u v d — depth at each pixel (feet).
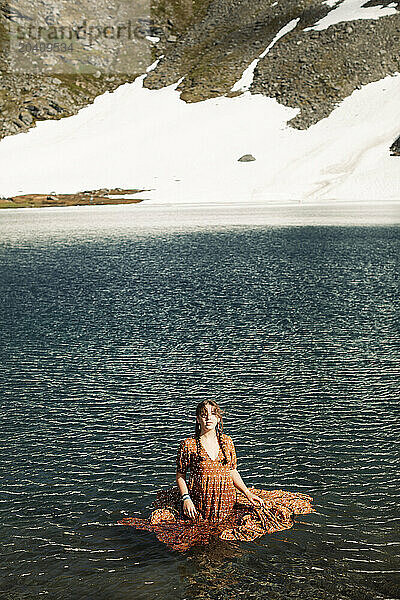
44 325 62.34
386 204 268.82
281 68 455.22
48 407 38.81
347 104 411.34
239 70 473.26
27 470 29.68
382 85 421.59
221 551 22.21
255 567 21.18
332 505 25.71
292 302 72.13
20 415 37.45
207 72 480.64
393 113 390.21
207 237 157.07
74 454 31.50
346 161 349.41
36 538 23.39
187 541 22.85
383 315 64.34
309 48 460.96
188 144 393.50
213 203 296.92
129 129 419.33
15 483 28.27
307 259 111.45
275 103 427.74
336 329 58.85
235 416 36.88
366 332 57.52
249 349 52.42
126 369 47.03
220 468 24.14
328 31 470.80
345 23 470.39
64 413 37.70
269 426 35.17
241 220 207.41
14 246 143.23
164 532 23.54
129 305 72.18
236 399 39.96
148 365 48.03
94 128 426.51
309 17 507.30
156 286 85.40
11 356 50.98
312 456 30.91
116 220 219.00
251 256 118.01
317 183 328.70
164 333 58.49
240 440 33.17
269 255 118.73
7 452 31.91
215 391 41.65
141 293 80.02
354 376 44.55
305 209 251.80
